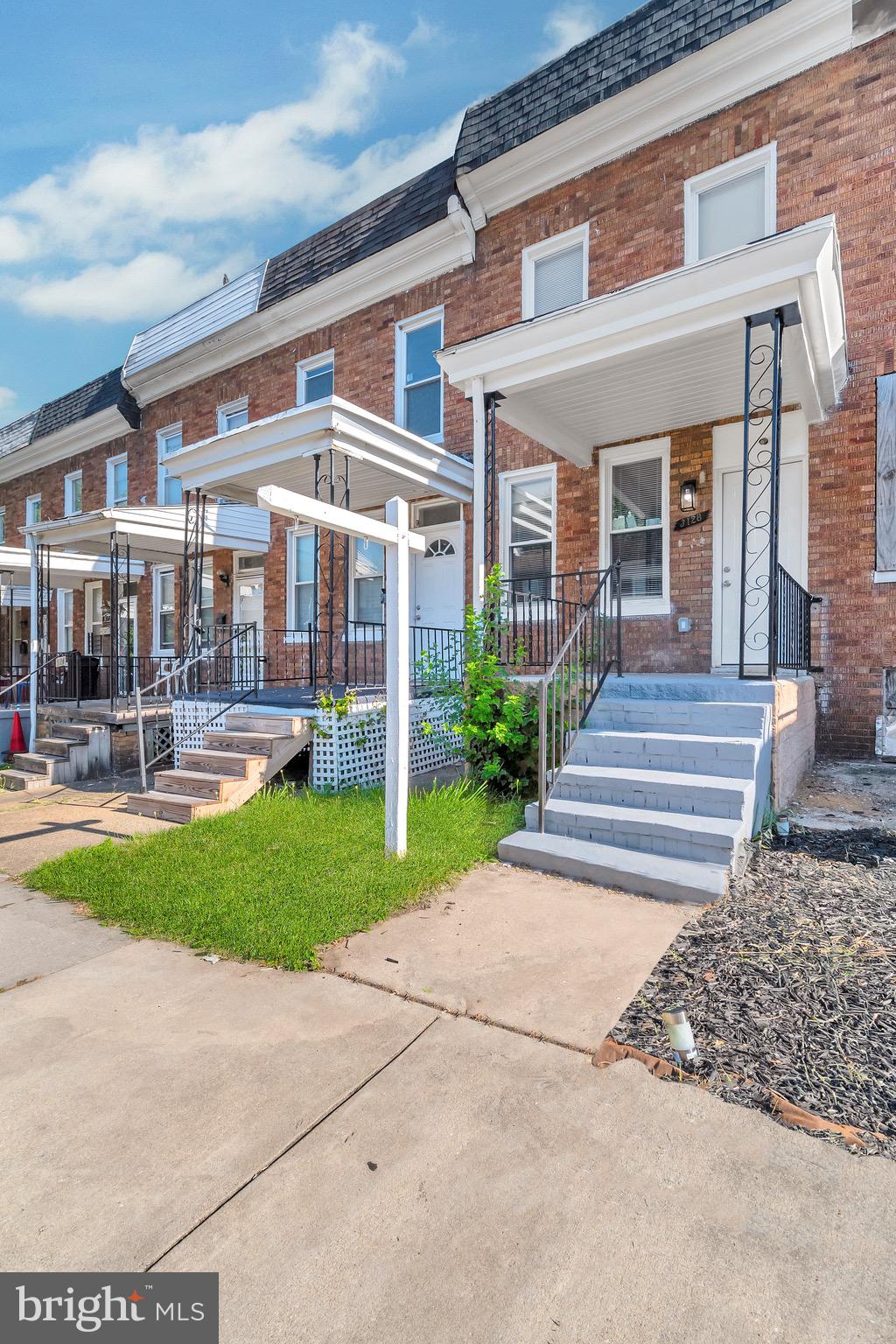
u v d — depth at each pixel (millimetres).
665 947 3229
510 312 9125
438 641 8609
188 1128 2064
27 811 6719
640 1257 1588
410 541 4512
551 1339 1397
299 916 3570
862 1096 2146
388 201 10430
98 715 9523
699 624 7688
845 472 6785
